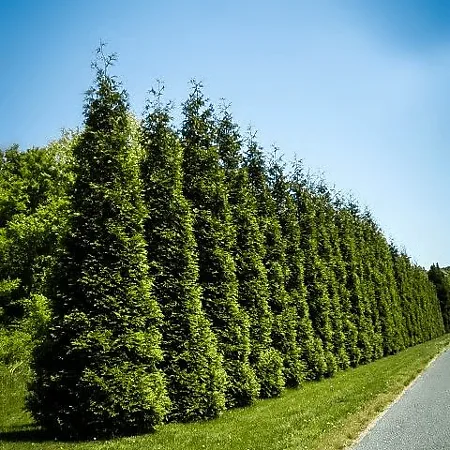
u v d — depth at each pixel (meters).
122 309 12.00
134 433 11.65
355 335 32.19
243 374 16.41
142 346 12.01
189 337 14.15
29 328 24.02
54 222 27.20
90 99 13.09
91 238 12.27
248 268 19.00
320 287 26.94
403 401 15.32
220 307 16.44
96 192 12.34
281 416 13.02
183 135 17.14
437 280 92.00
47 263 27.08
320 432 10.55
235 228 18.64
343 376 24.80
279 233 22.61
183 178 16.62
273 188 25.23
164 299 14.18
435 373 23.41
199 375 13.97
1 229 28.44
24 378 20.23
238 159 19.89
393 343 41.88
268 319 19.34
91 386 11.24
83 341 11.42
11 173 33.16
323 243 30.41
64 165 32.34
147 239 14.30
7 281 27.66
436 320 75.19
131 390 11.48
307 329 24.16
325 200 33.09
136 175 13.12
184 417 13.53
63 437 11.32
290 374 21.30
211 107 17.61
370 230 44.38
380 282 42.53
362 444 9.80
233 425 12.29
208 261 16.48
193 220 16.02
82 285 11.91
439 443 9.46
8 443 10.52
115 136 12.90
